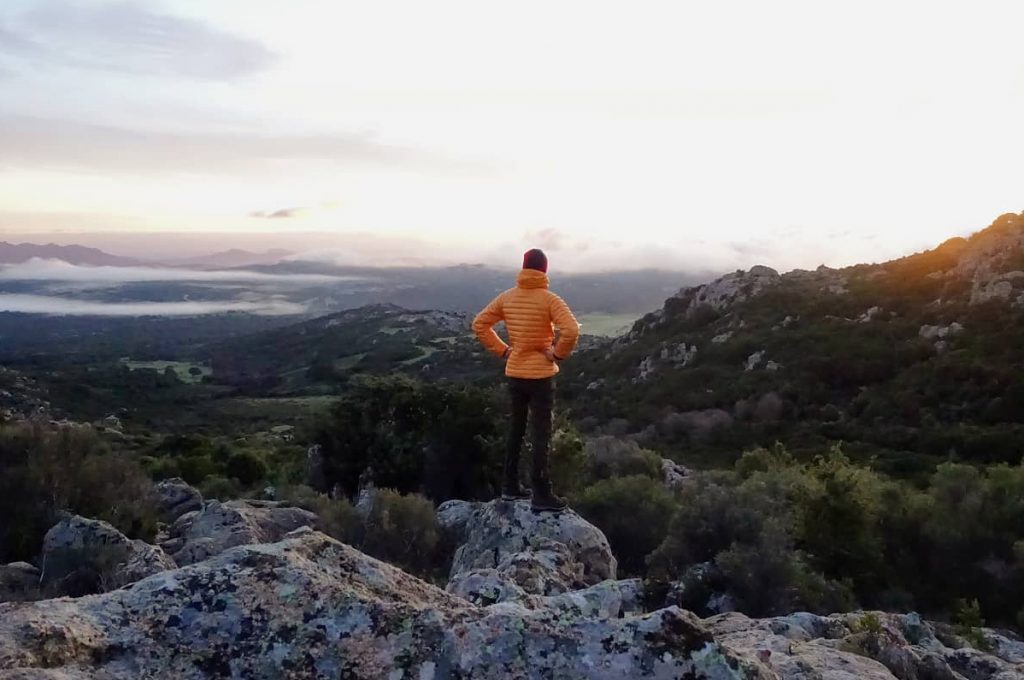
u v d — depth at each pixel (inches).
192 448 1779.0
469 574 280.2
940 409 1895.9
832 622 297.4
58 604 117.8
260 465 1134.4
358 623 118.1
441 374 3846.0
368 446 775.7
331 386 4384.8
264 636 116.1
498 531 375.6
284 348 6397.6
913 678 231.0
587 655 110.2
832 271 3346.5
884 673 198.8
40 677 100.0
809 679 186.1
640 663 109.0
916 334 2381.9
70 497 498.0
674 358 2903.5
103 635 114.0
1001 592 697.0
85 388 3946.9
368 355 5216.5
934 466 1530.5
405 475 739.4
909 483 1312.7
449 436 724.0
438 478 724.0
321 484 795.4
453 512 527.2
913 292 2731.3
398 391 802.2
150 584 125.1
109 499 515.8
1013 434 1627.7
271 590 123.3
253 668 112.0
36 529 468.8
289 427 2898.6
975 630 390.6
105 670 108.3
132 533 486.3
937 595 701.9
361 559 145.8
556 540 363.3
